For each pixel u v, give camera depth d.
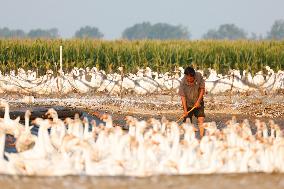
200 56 94.94
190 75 43.50
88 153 32.12
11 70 88.50
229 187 29.75
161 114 62.62
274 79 83.50
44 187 29.45
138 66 92.38
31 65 91.62
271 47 100.31
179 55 93.69
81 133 38.50
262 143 35.38
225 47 98.44
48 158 33.34
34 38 101.69
